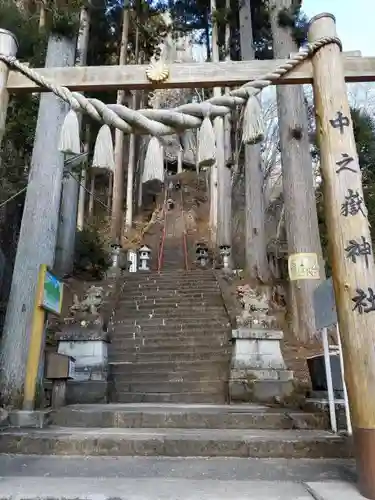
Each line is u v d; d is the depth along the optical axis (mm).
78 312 8312
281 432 4539
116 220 17031
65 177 10914
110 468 3656
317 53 3662
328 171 3439
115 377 7641
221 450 4062
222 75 3738
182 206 28875
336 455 4004
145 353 8500
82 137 12867
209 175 24859
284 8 11664
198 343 8906
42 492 2898
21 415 4828
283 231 19953
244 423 4887
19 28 7668
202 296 11648
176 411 5203
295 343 9492
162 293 12023
